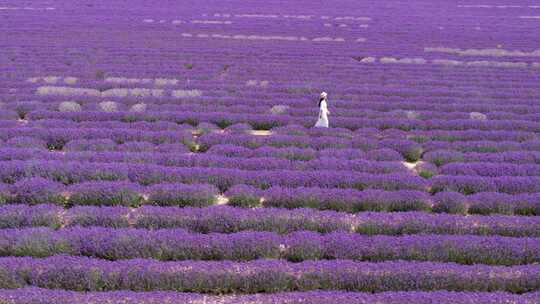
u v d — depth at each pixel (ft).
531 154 50.11
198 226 34.88
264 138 53.21
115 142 53.11
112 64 89.76
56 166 42.47
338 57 99.81
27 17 140.77
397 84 81.76
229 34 125.18
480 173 45.93
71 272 27.91
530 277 28.25
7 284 27.50
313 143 52.95
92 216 34.86
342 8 179.01
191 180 42.55
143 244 31.35
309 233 32.94
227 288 28.35
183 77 82.58
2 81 75.87
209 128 57.57
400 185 42.11
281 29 132.57
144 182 42.32
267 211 35.99
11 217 34.35
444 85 81.82
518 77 86.02
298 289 28.37
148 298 25.38
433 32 131.75
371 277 28.12
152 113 61.41
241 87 76.48
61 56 93.71
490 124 60.85
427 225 34.86
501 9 182.80
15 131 52.44
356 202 38.88
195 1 188.44
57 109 64.13
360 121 61.21
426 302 25.05
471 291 27.53
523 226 34.88
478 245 31.73
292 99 70.33
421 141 55.98
